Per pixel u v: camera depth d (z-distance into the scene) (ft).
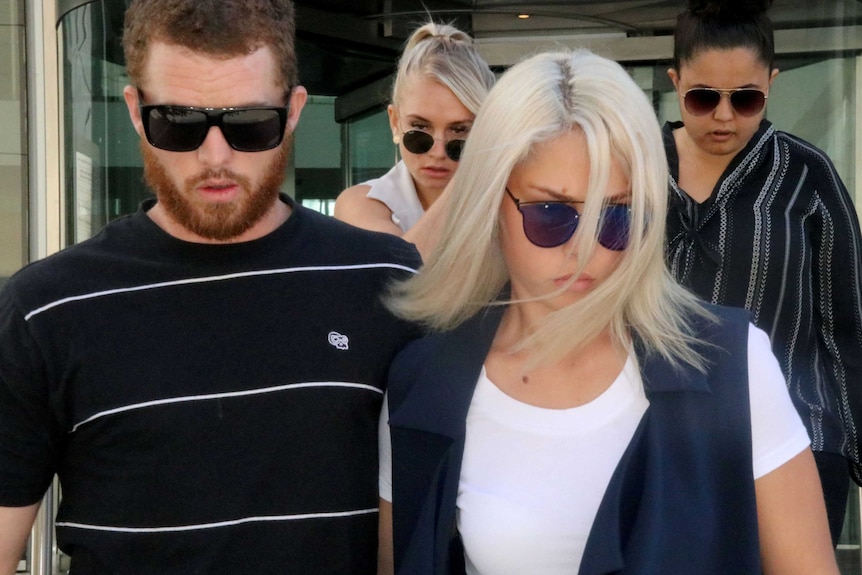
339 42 14.14
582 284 5.10
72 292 5.56
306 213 6.00
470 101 8.96
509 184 5.18
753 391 4.95
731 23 7.95
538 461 5.12
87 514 5.51
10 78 11.18
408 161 9.29
